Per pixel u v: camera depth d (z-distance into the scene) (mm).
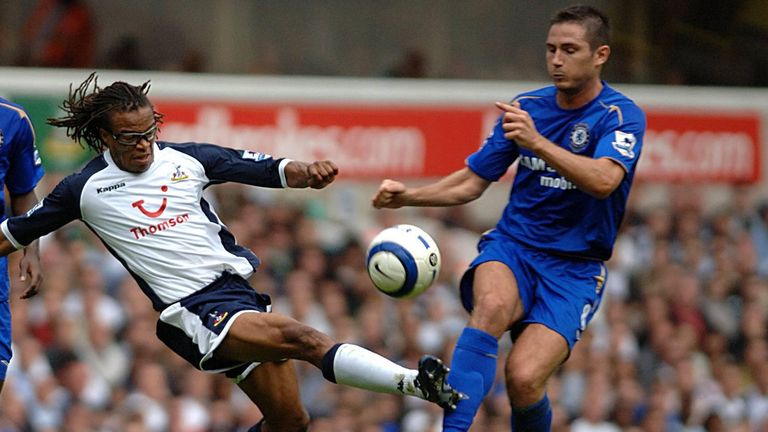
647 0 64438
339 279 52469
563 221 22547
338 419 44594
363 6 61344
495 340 21469
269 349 20641
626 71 64375
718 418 51562
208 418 43875
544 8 63188
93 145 21531
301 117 58719
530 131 20828
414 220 57406
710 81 65500
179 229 21312
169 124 57281
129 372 44500
